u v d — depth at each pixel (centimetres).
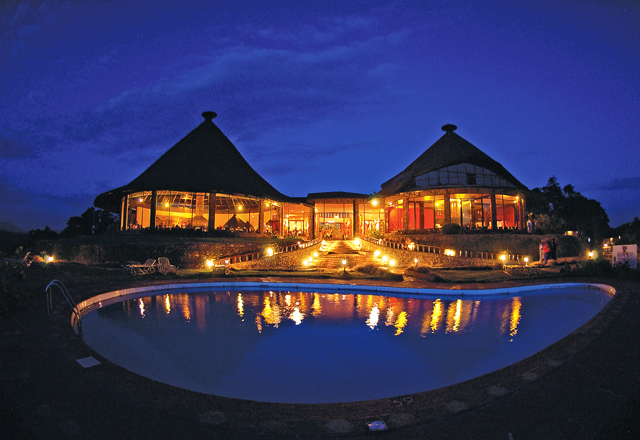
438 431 432
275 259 2644
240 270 2344
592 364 620
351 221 4622
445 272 2350
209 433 428
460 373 701
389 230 4306
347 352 819
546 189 5947
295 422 462
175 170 3559
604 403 482
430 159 4153
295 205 4509
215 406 503
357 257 3031
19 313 998
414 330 1010
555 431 420
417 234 3566
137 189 3238
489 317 1166
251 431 436
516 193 3812
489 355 805
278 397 592
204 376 680
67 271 1791
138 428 433
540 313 1227
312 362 758
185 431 431
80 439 405
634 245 1848
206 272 2250
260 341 904
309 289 1781
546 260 2436
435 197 3928
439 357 792
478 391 539
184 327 1030
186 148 3888
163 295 1580
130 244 2586
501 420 452
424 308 1320
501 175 4031
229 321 1106
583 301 1424
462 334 966
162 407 492
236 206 4238
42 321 916
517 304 1390
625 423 424
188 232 3064
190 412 482
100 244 2636
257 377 679
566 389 530
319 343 887
